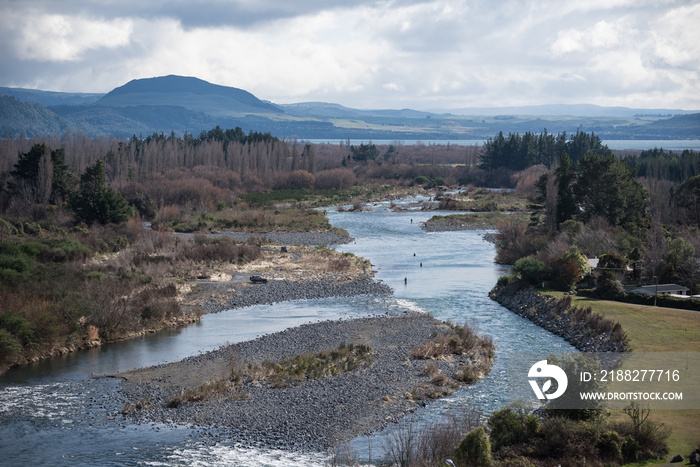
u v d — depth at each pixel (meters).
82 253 72.19
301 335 46.91
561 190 93.38
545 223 92.19
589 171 91.56
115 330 46.41
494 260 82.94
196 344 44.84
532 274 61.41
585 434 25.61
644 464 24.08
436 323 50.78
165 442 28.45
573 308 51.00
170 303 52.66
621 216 89.56
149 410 32.31
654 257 62.41
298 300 60.25
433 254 87.81
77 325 44.59
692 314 49.16
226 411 32.22
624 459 24.69
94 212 95.25
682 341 41.62
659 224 89.50
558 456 25.11
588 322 46.69
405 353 42.53
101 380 36.94
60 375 37.84
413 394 34.62
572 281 60.03
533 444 26.17
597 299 56.09
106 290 51.75
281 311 55.69
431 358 41.53
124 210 98.75
